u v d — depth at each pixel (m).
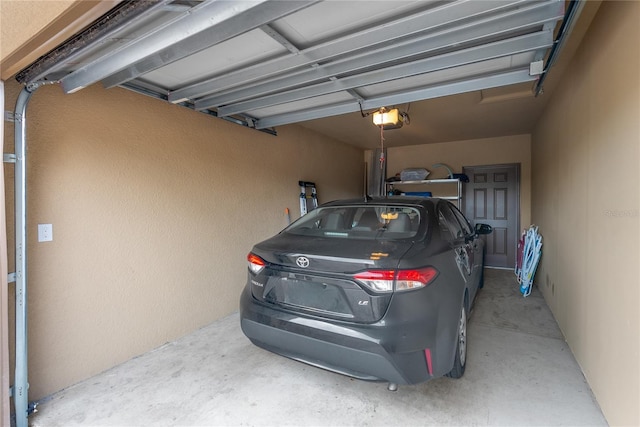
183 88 2.63
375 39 1.79
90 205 2.34
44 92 2.09
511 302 3.90
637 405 1.45
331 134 5.47
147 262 2.73
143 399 2.09
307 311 1.85
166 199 2.87
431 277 1.78
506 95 3.56
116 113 2.49
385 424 1.81
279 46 1.96
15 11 1.45
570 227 2.68
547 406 1.93
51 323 2.14
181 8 1.40
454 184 6.24
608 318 1.80
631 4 1.54
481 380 2.21
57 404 2.04
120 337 2.54
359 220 2.38
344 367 1.75
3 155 1.83
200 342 2.90
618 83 1.69
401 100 2.85
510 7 1.60
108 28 1.50
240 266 3.68
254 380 2.28
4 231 1.80
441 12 1.58
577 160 2.46
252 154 3.86
